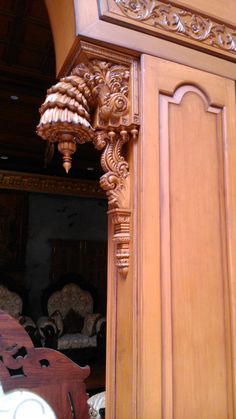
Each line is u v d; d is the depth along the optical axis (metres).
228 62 1.10
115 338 0.95
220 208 1.01
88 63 0.91
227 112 1.07
